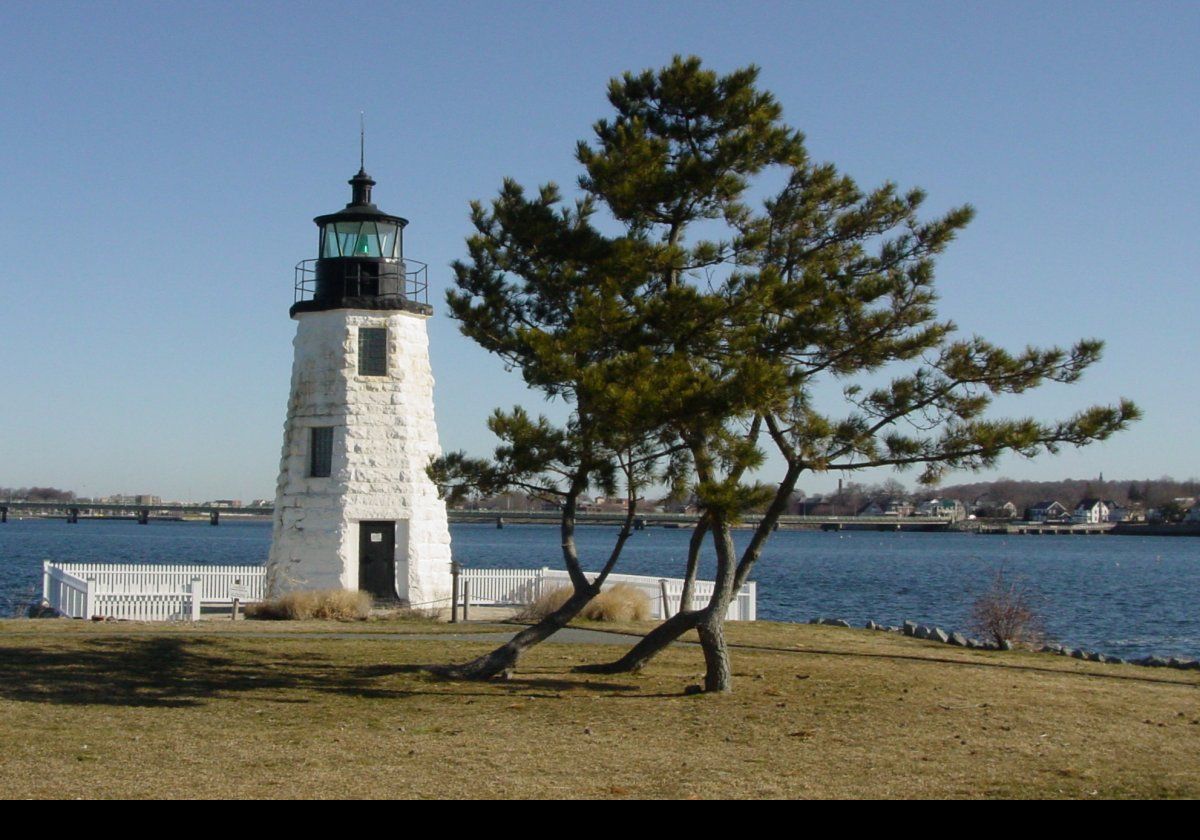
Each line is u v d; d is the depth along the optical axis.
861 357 16.45
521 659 19.25
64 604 29.67
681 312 15.32
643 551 124.88
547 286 17.38
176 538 139.75
